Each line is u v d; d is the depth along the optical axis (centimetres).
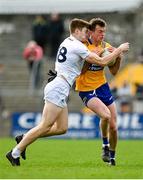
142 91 6256
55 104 2761
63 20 8044
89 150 4112
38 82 6756
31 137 2806
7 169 2733
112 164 3000
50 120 2773
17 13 8206
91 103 2938
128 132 5666
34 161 3247
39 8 8206
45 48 7394
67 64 2772
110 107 2975
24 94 6756
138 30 7825
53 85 2764
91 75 2964
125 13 8094
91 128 5678
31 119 5791
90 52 2781
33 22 7800
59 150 4116
